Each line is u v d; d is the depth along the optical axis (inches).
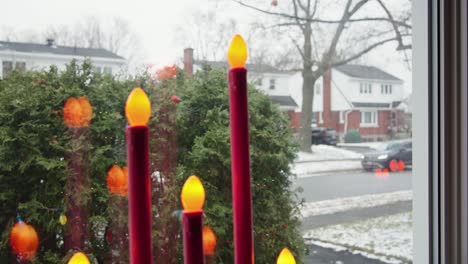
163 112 33.4
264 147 37.4
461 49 36.9
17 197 29.9
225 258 35.7
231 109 20.4
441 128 37.9
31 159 29.7
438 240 38.5
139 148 18.4
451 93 37.5
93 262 31.3
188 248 18.9
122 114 32.2
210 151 34.6
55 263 30.5
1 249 29.6
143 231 18.4
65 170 30.5
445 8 37.0
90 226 31.3
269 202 37.5
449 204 37.9
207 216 34.6
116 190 31.6
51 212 30.4
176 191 33.4
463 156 37.3
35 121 29.9
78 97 30.9
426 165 39.3
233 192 20.5
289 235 38.5
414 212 40.9
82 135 30.9
